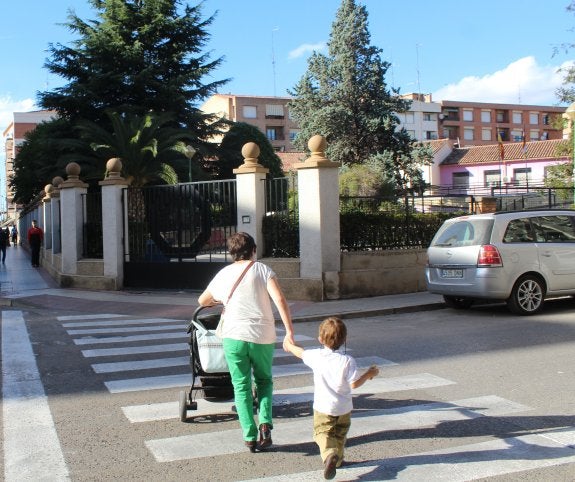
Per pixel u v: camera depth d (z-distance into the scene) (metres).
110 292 15.66
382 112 33.84
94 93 29.89
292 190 13.37
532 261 10.39
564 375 6.43
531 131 96.50
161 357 7.96
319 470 4.16
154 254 15.60
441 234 11.14
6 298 14.91
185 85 32.44
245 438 4.42
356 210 13.34
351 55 34.22
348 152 34.03
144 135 26.66
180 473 4.15
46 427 5.17
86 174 27.70
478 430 4.86
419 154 34.09
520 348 7.79
